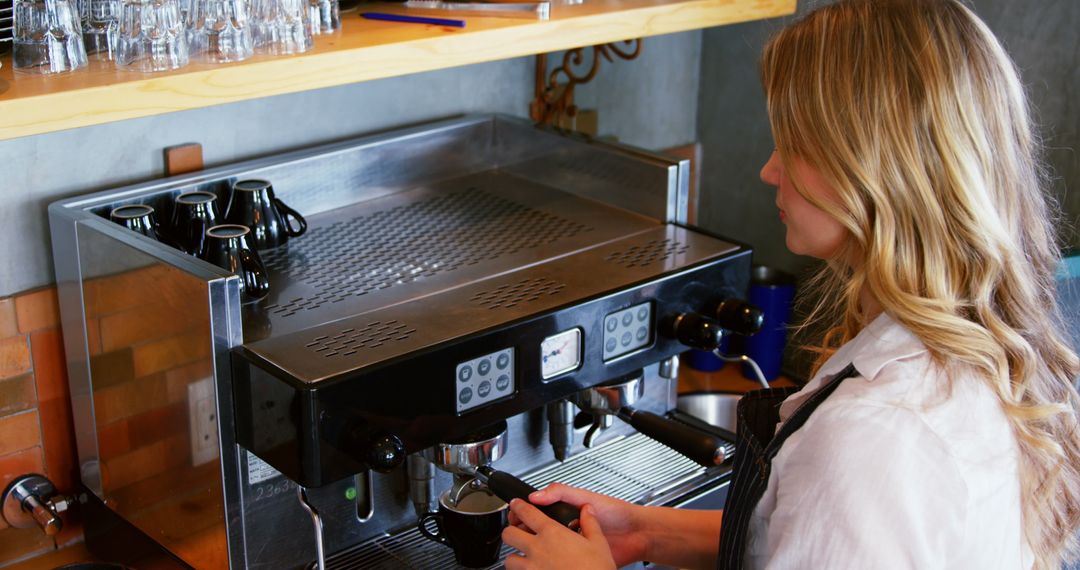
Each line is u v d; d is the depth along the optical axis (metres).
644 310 1.41
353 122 1.77
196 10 1.19
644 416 1.45
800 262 2.14
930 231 0.89
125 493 1.39
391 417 1.18
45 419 1.49
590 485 1.51
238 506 1.24
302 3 1.25
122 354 1.30
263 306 1.31
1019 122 0.92
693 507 1.50
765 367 2.07
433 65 1.35
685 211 1.63
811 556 0.86
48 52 1.12
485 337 1.24
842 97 0.89
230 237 1.31
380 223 1.61
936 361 0.90
